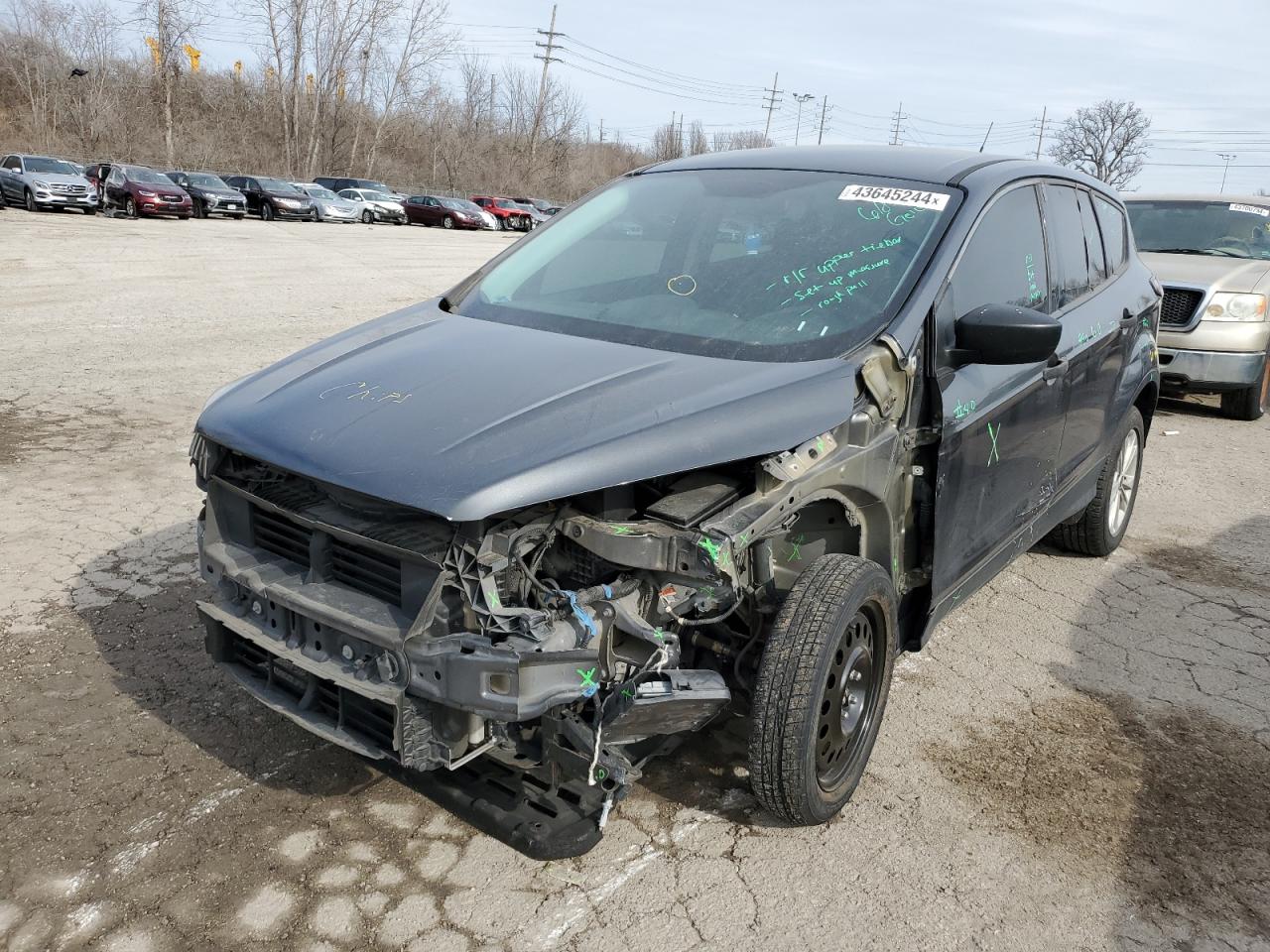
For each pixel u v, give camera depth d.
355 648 2.65
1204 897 2.97
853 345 3.16
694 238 3.81
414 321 3.72
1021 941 2.75
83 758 3.36
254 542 3.02
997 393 3.63
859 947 2.70
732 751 3.57
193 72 64.81
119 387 8.62
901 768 3.55
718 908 2.81
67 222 26.36
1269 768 3.67
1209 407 10.52
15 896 2.73
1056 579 5.45
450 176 69.62
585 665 2.53
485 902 2.78
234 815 3.10
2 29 59.72
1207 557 5.90
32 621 4.29
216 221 32.09
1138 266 5.64
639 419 2.70
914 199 3.71
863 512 3.18
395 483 2.51
